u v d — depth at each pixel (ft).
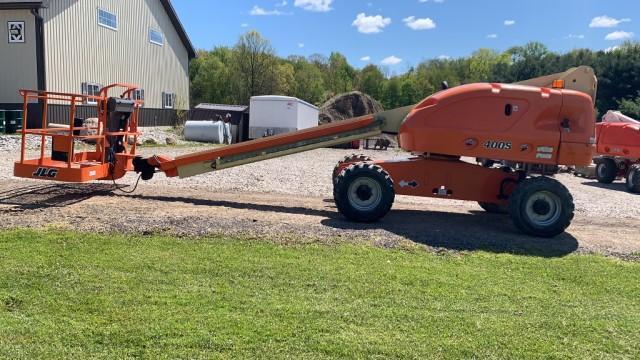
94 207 28.14
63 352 12.65
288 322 14.71
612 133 57.36
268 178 45.78
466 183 27.99
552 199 26.22
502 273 20.39
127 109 32.48
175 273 18.28
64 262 18.83
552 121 26.81
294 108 103.19
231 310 15.38
